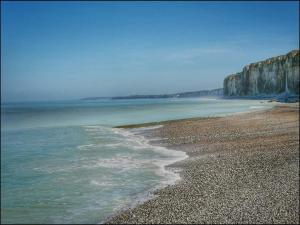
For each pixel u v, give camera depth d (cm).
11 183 1844
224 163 2180
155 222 1277
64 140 3709
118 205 1487
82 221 1317
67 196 1617
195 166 2161
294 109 6341
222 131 3700
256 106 8844
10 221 1305
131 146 3111
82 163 2370
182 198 1528
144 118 6531
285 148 2544
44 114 10031
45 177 1975
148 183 1817
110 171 2109
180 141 3244
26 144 3472
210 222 1256
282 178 1783
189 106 11531
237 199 1485
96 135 4059
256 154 2394
